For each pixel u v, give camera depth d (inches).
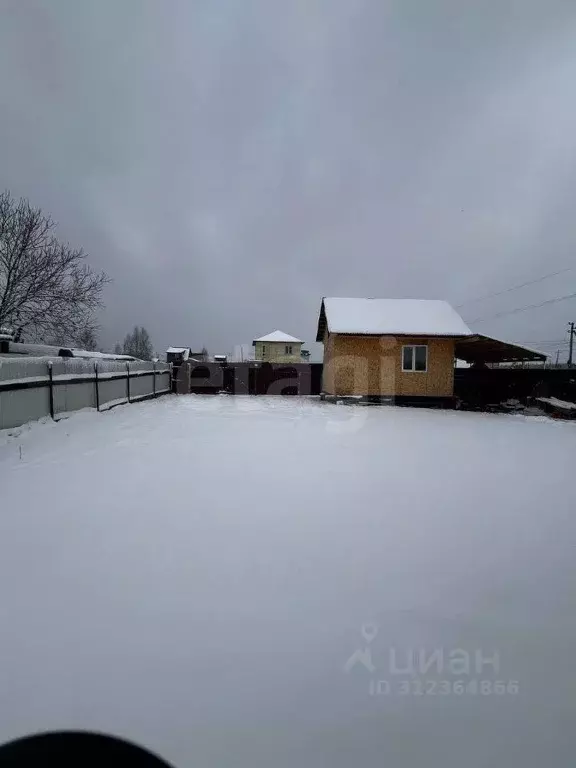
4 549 98.8
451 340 506.9
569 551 105.0
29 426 239.6
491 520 124.9
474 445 248.2
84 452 200.8
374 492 149.3
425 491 152.6
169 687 58.6
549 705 58.1
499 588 87.2
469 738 52.7
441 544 107.4
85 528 111.4
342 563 95.8
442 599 82.7
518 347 489.1
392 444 244.7
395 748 51.0
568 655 67.9
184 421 319.3
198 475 164.9
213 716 54.2
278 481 159.6
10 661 62.9
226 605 78.4
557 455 223.5
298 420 343.9
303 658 65.3
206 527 113.8
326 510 129.5
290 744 50.9
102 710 54.5
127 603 78.2
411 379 514.9
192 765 47.9
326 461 195.6
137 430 269.1
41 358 262.2
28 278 447.8
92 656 64.3
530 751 51.2
